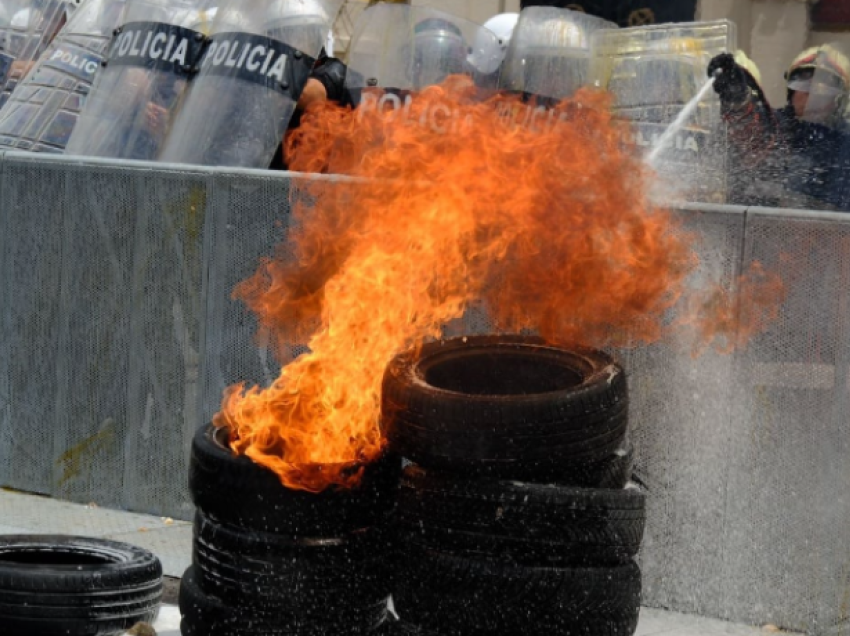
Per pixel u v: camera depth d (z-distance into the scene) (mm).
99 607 6719
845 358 7395
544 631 6289
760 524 7629
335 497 6293
